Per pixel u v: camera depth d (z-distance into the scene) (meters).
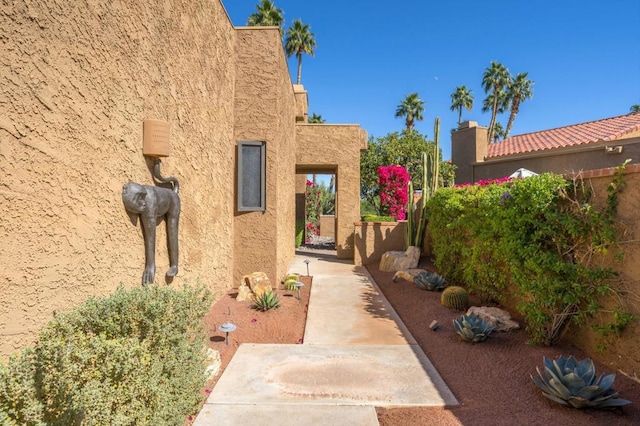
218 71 7.95
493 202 6.97
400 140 27.58
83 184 3.71
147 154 4.91
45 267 3.22
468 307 7.86
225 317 6.88
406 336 6.51
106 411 2.55
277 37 9.46
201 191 6.95
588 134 16.69
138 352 3.00
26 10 3.01
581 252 5.28
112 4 4.13
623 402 3.89
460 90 59.91
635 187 4.51
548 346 5.64
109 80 4.10
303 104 16.47
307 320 7.37
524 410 4.04
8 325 2.88
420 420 3.87
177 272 5.58
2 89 2.82
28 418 2.18
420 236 13.24
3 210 2.84
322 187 40.31
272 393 4.40
